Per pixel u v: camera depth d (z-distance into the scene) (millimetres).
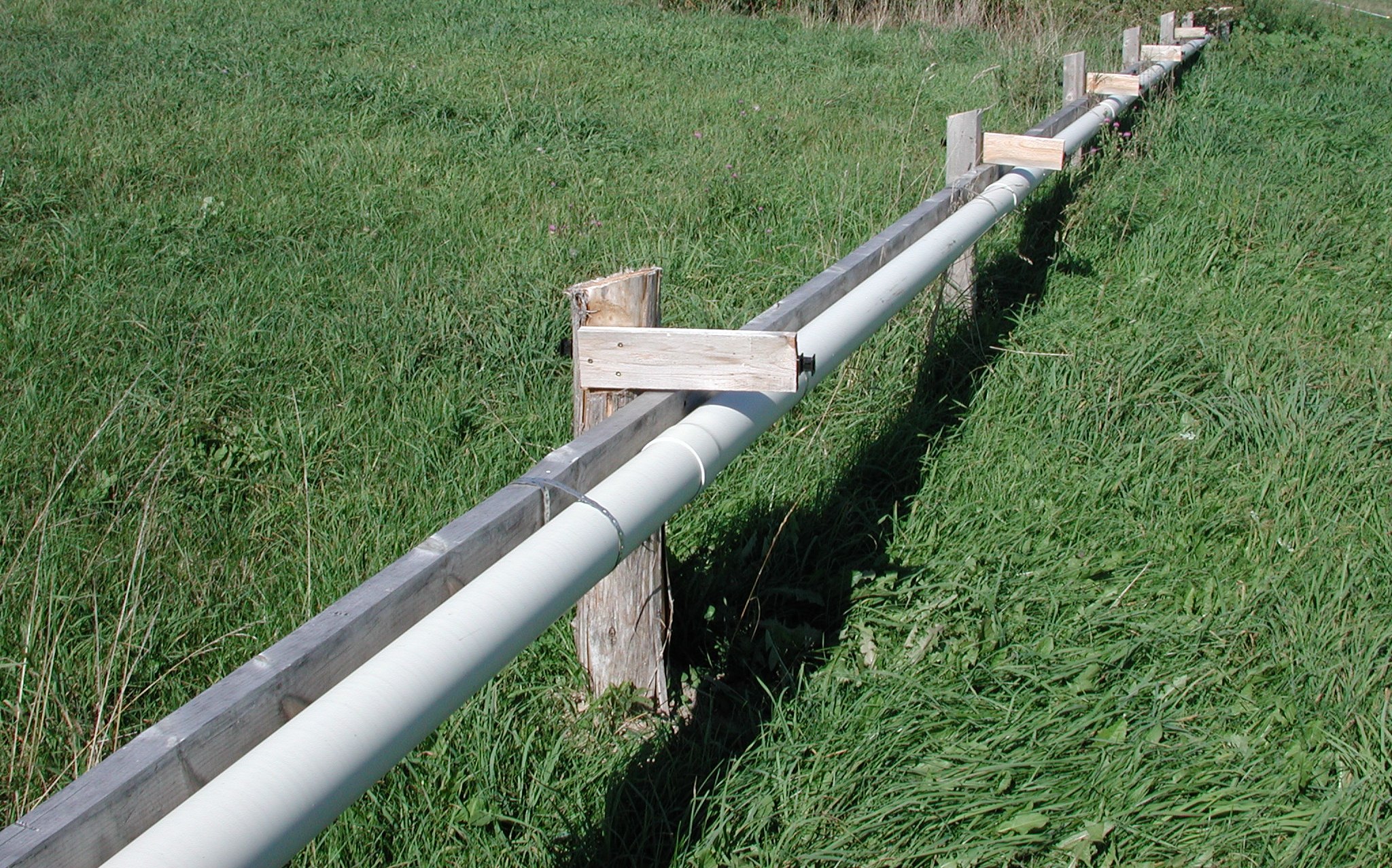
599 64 9742
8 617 2691
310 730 1427
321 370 4113
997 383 4254
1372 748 2555
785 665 2785
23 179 5742
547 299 4664
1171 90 8898
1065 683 2777
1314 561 3225
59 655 2605
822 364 2803
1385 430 3887
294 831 1370
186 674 2660
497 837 2223
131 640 2596
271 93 7809
